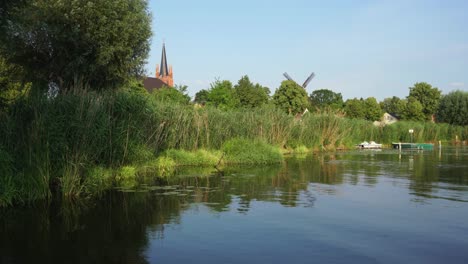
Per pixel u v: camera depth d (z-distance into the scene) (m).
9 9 12.12
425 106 78.69
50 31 17.25
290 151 31.19
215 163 20.72
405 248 7.21
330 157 27.62
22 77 19.25
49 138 11.69
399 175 17.22
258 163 22.16
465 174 17.56
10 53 17.77
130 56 19.95
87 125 12.64
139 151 16.05
